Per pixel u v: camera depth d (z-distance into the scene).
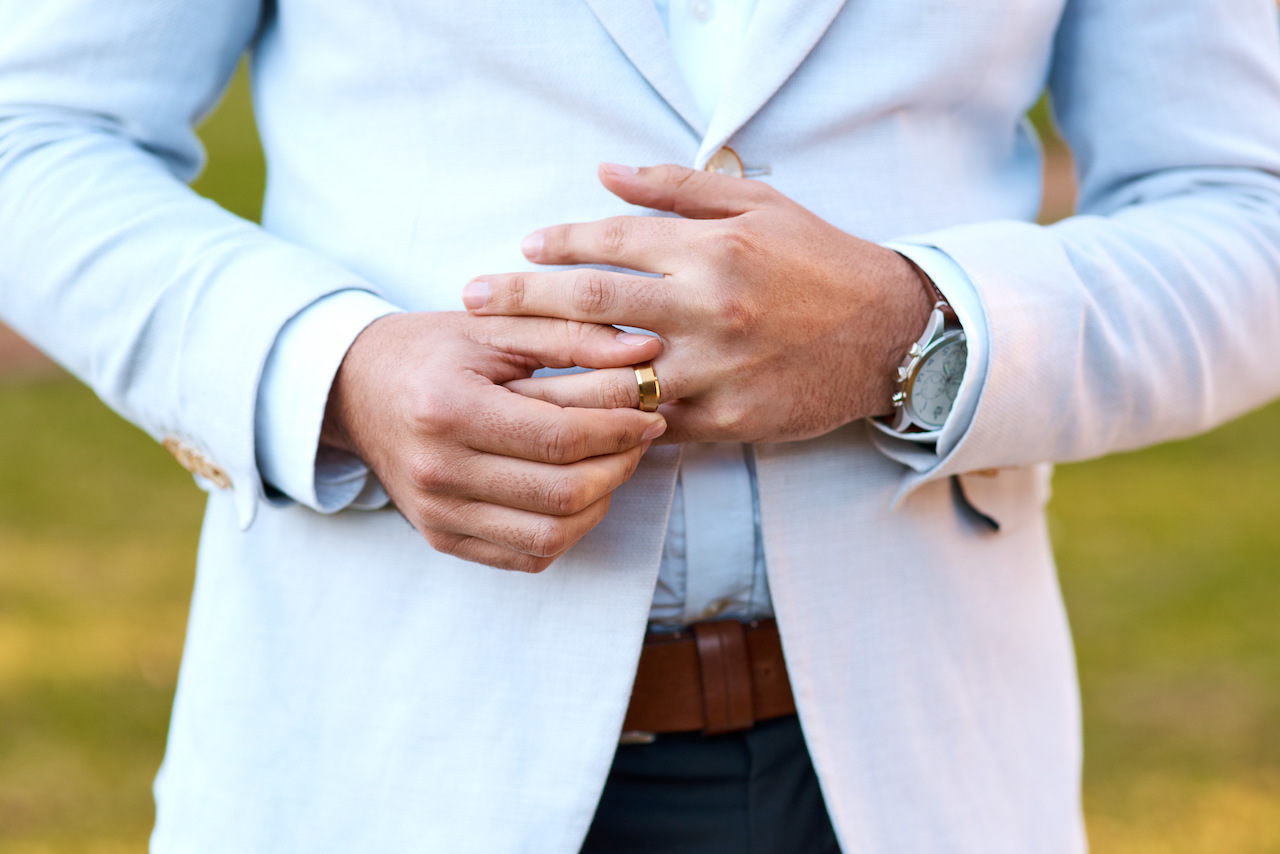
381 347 0.88
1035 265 0.91
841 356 0.88
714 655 1.00
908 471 0.98
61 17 0.98
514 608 0.92
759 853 1.07
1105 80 1.07
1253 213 1.02
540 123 0.92
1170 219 1.01
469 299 0.86
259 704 0.97
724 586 0.98
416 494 0.86
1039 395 0.90
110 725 2.93
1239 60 1.03
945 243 0.91
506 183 0.93
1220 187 1.05
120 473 4.84
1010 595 1.06
